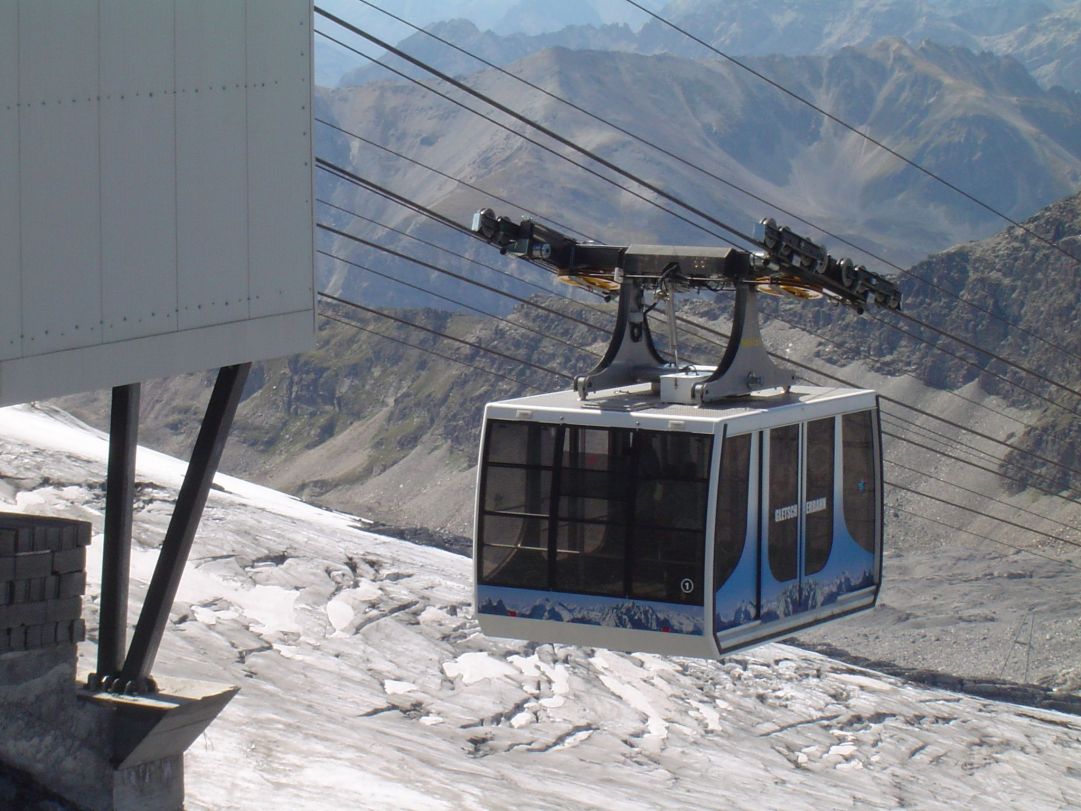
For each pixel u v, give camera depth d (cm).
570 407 1352
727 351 1450
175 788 1190
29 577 1070
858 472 1521
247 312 1099
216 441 1129
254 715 2033
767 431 1348
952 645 15612
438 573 3631
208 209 1059
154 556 2939
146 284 1010
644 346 1543
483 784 2022
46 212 938
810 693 3619
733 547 1305
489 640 3141
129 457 1145
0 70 903
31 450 3381
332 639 2867
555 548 1327
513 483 1348
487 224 1566
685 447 1286
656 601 1288
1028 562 19125
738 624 1316
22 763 1074
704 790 2511
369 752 1998
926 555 19875
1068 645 15512
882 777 3073
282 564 3253
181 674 2253
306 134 1150
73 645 1111
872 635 16250
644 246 1524
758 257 1494
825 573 1460
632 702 3080
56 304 947
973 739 3616
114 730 1133
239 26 1079
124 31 984
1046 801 3173
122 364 996
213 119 1059
